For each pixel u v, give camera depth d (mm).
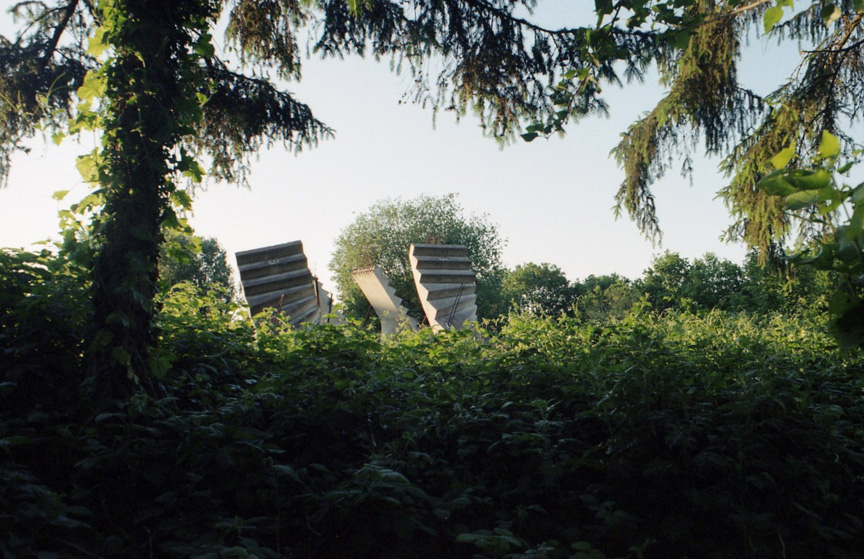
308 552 2975
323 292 11547
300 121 8266
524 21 7141
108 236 3691
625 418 3838
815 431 3762
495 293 33938
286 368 4570
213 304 5523
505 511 3721
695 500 3484
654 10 3586
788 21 8016
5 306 3762
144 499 3002
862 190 1248
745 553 3354
